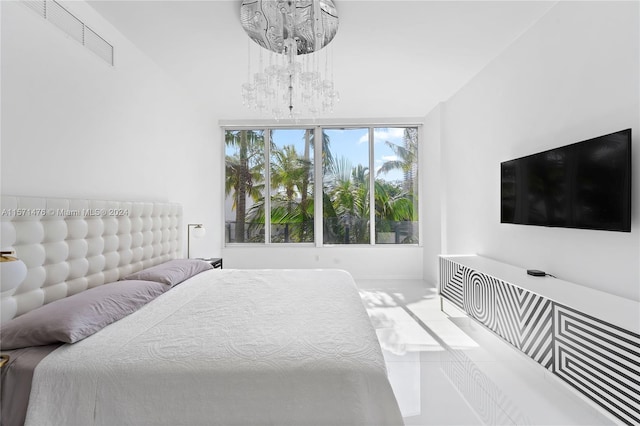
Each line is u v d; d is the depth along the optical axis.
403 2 2.25
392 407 1.17
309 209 5.18
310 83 2.50
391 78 3.54
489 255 3.21
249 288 2.32
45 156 1.88
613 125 1.84
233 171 5.19
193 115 4.05
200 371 1.20
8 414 1.19
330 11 2.34
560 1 2.23
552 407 1.76
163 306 1.91
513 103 2.79
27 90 1.77
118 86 2.56
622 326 1.36
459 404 1.79
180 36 2.66
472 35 2.68
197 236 3.71
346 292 2.19
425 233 4.92
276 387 1.18
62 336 1.34
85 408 1.17
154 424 1.16
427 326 2.98
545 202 2.31
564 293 1.88
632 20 1.73
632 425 1.31
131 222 2.58
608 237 1.89
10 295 1.58
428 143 4.79
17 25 1.71
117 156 2.55
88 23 2.23
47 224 1.80
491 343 2.61
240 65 3.20
